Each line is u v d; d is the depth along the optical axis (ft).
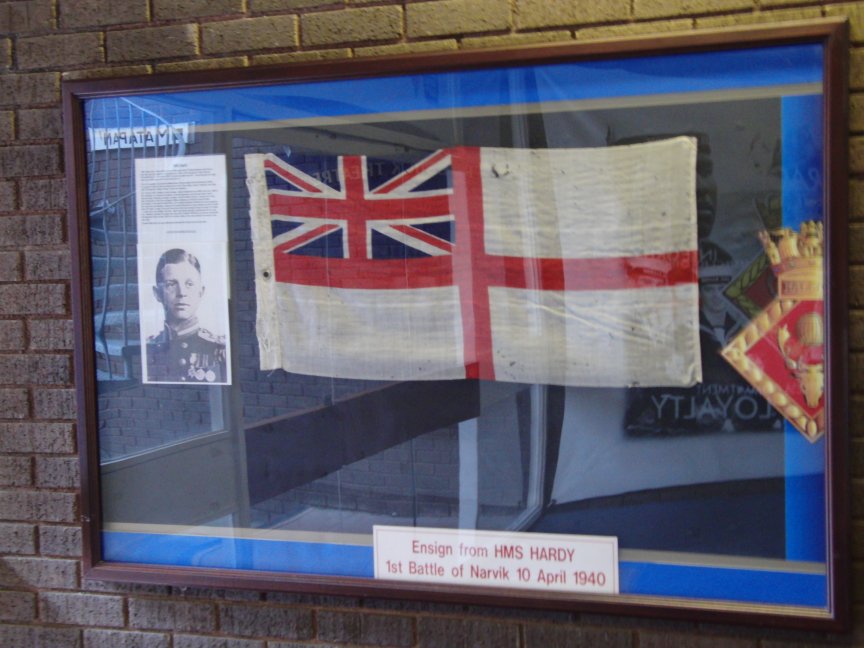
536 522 7.04
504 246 6.97
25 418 8.09
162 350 7.69
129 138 7.62
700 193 6.63
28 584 8.20
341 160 7.22
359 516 7.38
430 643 7.34
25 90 7.90
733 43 6.42
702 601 6.75
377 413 7.30
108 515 7.89
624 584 6.91
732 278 6.61
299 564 7.52
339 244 7.27
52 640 8.16
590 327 6.86
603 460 6.90
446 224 7.07
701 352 6.70
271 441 7.52
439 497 7.21
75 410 7.98
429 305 7.14
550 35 6.88
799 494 6.59
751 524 6.68
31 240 7.97
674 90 6.61
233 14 7.43
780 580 6.66
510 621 7.19
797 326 6.53
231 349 7.54
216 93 7.40
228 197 7.47
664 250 6.70
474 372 7.10
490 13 6.96
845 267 6.36
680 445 6.77
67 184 7.72
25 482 8.14
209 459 7.66
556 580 7.02
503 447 7.07
